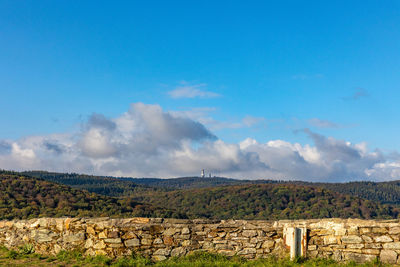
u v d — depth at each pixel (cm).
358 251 1052
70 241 1200
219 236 1173
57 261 1138
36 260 1159
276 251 1144
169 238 1166
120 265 1077
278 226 1169
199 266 1043
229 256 1151
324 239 1096
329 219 1133
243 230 1173
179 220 1187
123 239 1157
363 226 1061
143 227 1166
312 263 1033
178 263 1075
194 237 1172
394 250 1020
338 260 1061
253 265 1059
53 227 1237
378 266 991
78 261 1128
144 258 1127
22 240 1281
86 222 1200
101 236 1170
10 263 1117
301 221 1159
